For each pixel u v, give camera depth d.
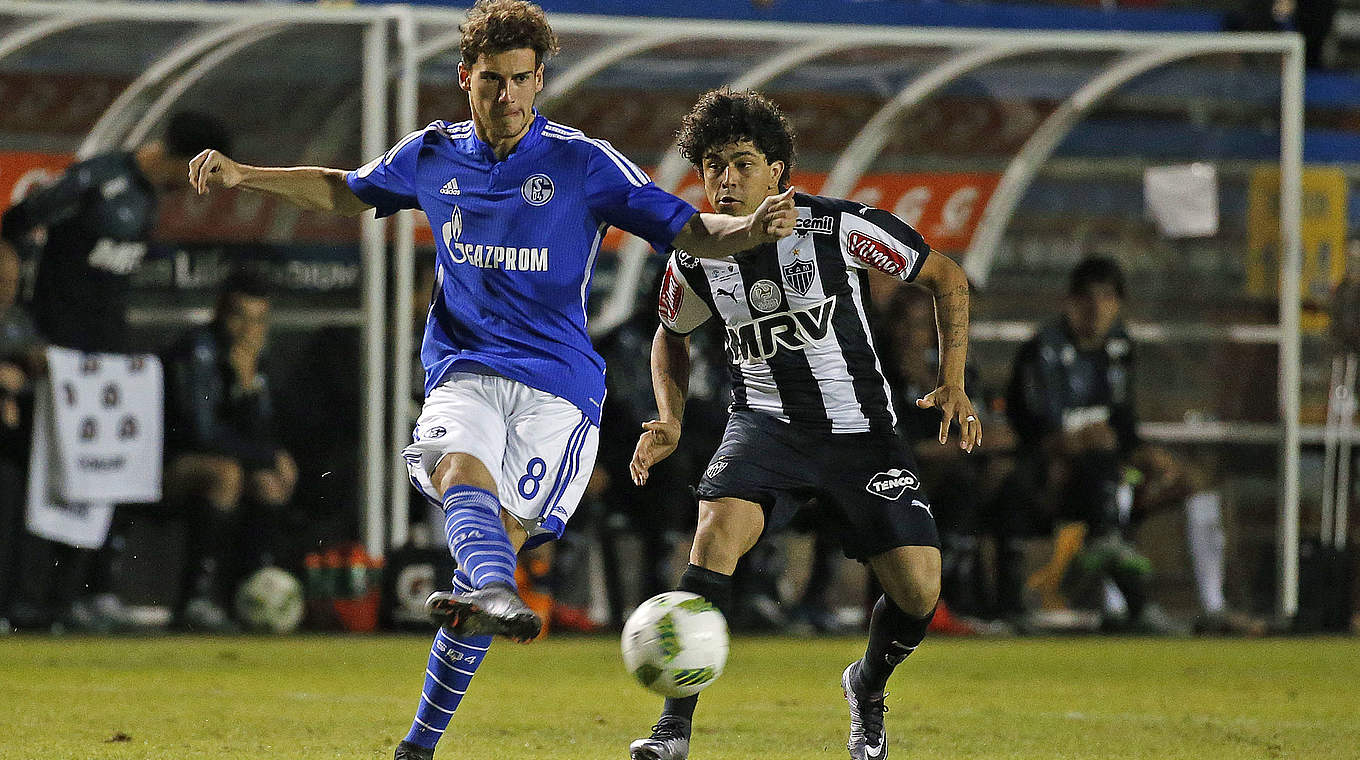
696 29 45.03
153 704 25.55
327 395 45.31
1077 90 48.78
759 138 18.33
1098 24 53.75
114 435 41.16
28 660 33.38
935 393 19.12
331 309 45.06
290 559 45.62
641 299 47.59
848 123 48.59
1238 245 49.59
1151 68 48.72
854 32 45.84
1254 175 49.44
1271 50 48.19
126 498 41.28
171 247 44.44
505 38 16.39
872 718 19.22
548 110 46.75
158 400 41.69
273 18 42.81
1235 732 23.83
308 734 21.73
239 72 44.69
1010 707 27.23
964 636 45.34
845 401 18.92
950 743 22.11
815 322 19.00
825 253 19.06
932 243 49.69
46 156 44.03
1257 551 49.41
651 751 17.00
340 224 45.16
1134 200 50.22
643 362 43.91
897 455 18.91
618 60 46.12
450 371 17.02
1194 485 47.66
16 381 40.62
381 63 43.47
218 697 26.84
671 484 43.38
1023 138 49.28
